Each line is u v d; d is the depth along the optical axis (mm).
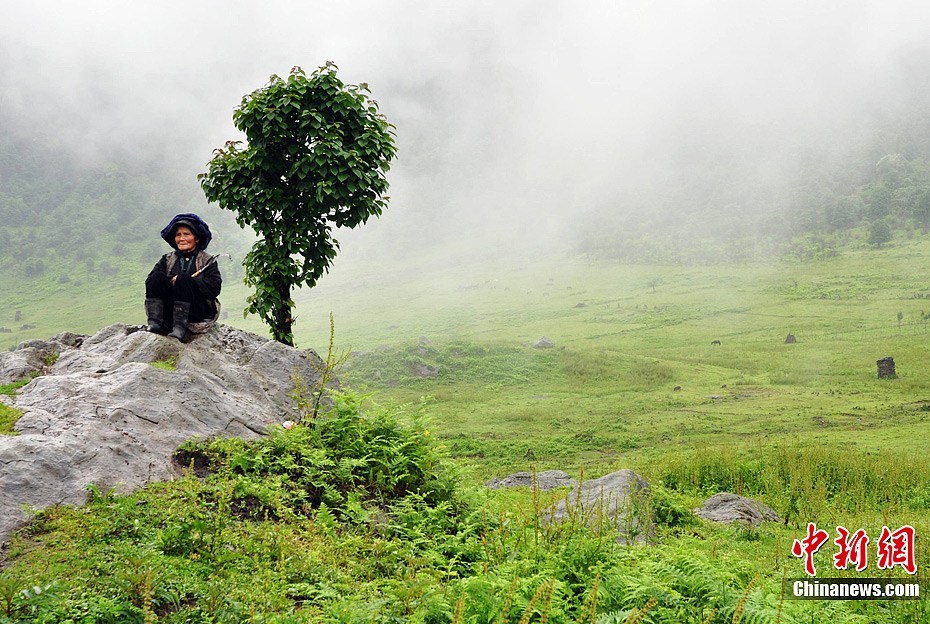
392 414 9438
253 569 5781
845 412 40156
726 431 35031
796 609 6234
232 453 7793
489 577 5645
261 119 11477
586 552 6629
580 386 55938
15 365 8586
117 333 9570
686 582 6324
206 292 9492
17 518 5949
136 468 7078
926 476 18562
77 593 4875
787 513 14594
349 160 11344
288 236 11484
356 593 5508
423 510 8031
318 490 7867
